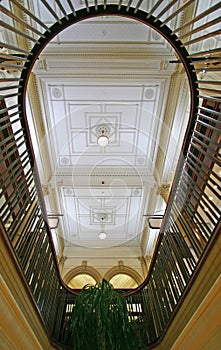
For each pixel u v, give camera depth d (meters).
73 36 4.13
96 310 2.40
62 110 5.14
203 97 2.35
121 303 2.49
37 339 2.14
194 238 2.30
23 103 2.36
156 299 3.07
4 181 1.95
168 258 2.85
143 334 2.71
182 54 2.32
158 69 4.46
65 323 2.98
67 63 4.42
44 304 2.64
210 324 1.64
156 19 2.14
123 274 7.15
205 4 3.39
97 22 3.98
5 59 1.94
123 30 4.10
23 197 2.31
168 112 5.02
